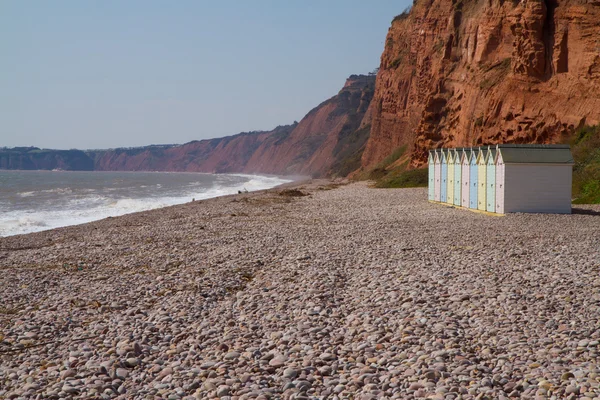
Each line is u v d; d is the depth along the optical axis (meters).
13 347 10.95
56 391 8.57
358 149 163.00
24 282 17.06
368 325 11.45
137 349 10.50
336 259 19.38
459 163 41.84
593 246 20.50
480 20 76.31
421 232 26.66
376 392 8.19
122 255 22.12
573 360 9.03
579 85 53.91
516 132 59.06
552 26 58.19
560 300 12.76
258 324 12.00
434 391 8.05
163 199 78.06
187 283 16.23
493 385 8.25
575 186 44.09
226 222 34.47
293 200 55.56
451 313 12.05
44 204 68.75
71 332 11.91
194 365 9.71
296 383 8.60
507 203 34.31
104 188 123.12
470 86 74.44
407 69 117.50
